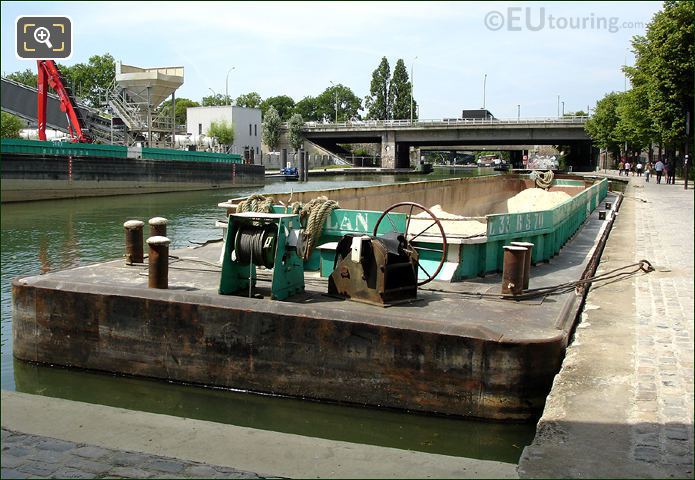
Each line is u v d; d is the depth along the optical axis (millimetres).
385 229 10461
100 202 39625
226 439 5285
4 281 14969
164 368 8828
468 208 27109
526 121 78188
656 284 10625
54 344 9344
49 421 5625
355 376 7887
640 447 4902
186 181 54344
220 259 12070
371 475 4637
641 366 6711
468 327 7438
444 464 4809
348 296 8930
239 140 88688
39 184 39625
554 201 27406
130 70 62969
